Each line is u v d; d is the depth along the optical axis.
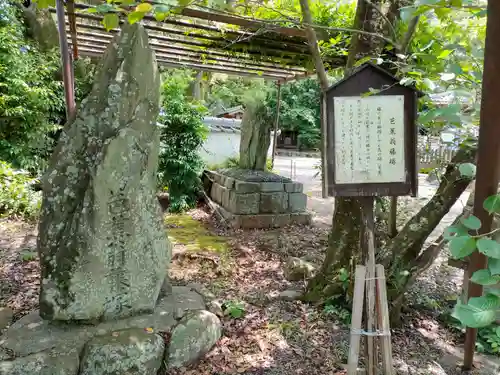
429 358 2.75
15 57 7.54
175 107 7.34
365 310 2.27
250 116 7.43
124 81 2.63
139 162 2.66
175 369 2.51
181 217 7.00
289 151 22.00
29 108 7.88
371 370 2.27
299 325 3.09
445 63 2.48
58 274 2.55
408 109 2.15
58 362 2.23
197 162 7.55
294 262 4.16
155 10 2.33
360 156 2.16
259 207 6.46
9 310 3.10
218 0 3.10
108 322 2.64
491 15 1.88
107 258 2.60
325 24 4.68
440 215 2.96
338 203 3.44
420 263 3.06
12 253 4.59
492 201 1.69
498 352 2.86
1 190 6.14
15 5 8.45
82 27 4.59
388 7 3.62
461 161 2.82
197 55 6.09
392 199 4.29
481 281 1.63
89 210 2.52
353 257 3.21
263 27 3.69
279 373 2.54
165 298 3.08
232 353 2.73
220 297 3.57
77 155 2.61
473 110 2.20
